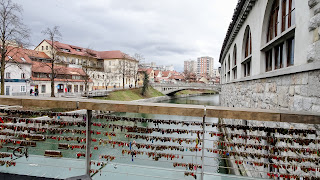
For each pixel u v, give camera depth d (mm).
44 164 4305
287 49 5938
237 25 11750
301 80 4684
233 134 3855
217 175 4062
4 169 4363
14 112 4301
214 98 71500
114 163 4734
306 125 4312
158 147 4082
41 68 38281
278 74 5832
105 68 67500
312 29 4324
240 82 11633
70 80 42625
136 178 4164
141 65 70250
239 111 3158
